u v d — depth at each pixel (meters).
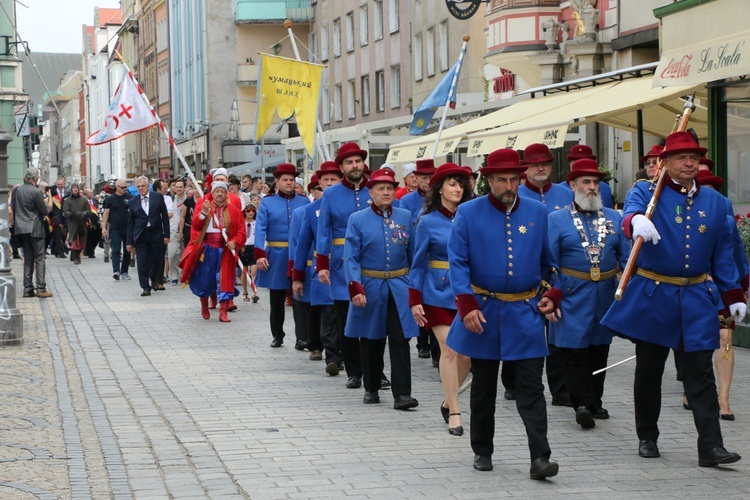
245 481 7.46
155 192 21.77
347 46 55.16
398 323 10.05
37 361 12.75
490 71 36.25
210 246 17.06
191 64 72.06
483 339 7.57
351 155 11.36
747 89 13.39
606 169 23.56
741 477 7.44
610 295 9.42
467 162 30.67
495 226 7.63
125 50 104.62
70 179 137.88
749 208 13.51
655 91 13.83
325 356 12.27
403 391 9.99
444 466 7.86
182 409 10.03
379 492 7.18
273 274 14.02
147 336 15.31
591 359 9.62
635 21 25.20
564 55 28.58
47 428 9.05
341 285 11.27
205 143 68.00
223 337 15.21
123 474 7.62
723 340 9.20
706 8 12.45
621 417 9.52
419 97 45.75
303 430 9.12
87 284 24.52
